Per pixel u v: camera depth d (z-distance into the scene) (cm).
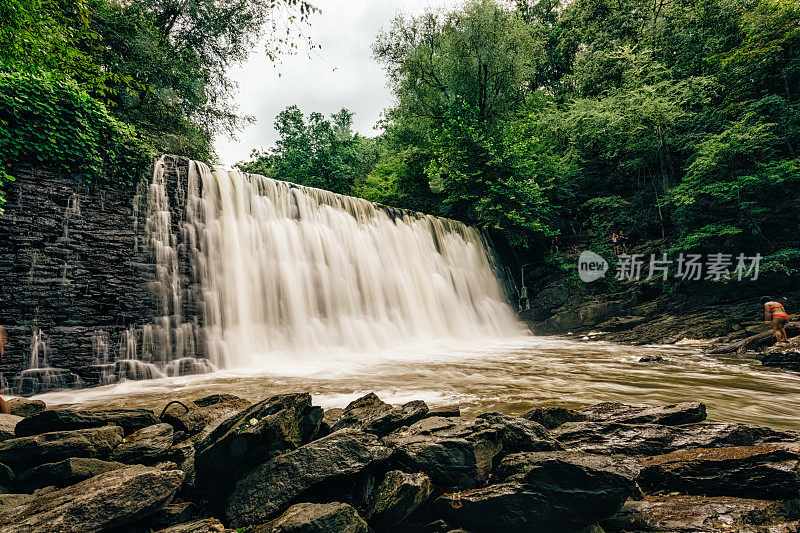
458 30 2647
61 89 998
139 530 289
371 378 950
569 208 2814
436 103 2917
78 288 982
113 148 1075
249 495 318
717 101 2428
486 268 2492
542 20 4034
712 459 373
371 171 4006
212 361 1167
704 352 1298
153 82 1833
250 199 1398
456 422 431
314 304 1498
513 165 2383
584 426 480
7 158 916
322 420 445
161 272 1128
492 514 316
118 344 1019
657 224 2292
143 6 1958
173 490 314
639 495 361
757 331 1371
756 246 1798
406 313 1848
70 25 1050
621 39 3070
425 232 2170
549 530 313
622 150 2548
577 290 2244
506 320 2330
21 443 353
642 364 1123
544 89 3269
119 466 362
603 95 2906
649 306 1914
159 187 1163
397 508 308
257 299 1332
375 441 384
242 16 2152
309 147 3700
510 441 409
